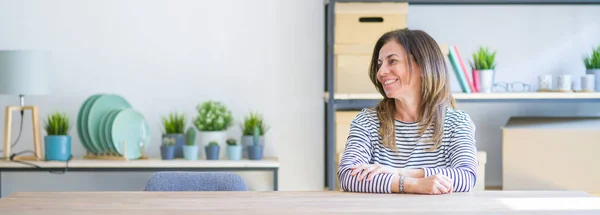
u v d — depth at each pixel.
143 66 3.45
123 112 3.21
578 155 3.12
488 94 3.11
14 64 3.12
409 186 1.65
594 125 3.19
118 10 3.44
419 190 1.63
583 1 3.15
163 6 3.45
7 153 3.21
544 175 3.15
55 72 3.43
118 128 3.19
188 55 3.46
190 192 1.65
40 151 3.22
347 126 3.16
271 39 3.46
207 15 3.45
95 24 3.43
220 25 3.46
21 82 3.12
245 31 3.46
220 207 1.43
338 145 3.16
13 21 3.41
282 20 3.45
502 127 3.21
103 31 3.44
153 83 3.45
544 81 3.23
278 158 3.46
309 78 3.47
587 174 3.12
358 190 1.69
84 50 3.43
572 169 3.13
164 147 3.20
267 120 3.48
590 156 3.12
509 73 3.46
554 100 3.12
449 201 1.52
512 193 1.65
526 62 3.47
